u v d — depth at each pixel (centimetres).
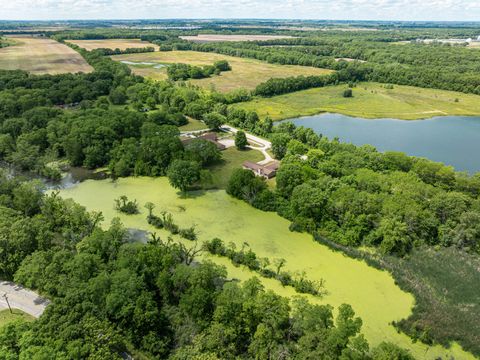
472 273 8112
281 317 6038
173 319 6494
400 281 7925
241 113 18212
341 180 10856
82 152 13675
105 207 10900
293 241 9406
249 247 9125
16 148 13912
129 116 15225
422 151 16125
